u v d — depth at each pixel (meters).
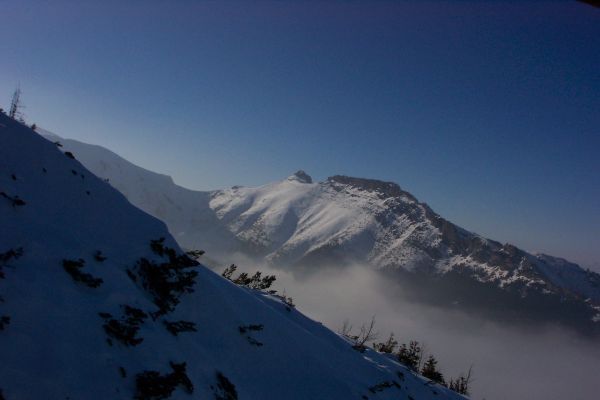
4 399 7.09
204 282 17.62
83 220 13.84
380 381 25.16
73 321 9.60
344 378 20.62
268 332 19.17
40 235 11.53
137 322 11.18
